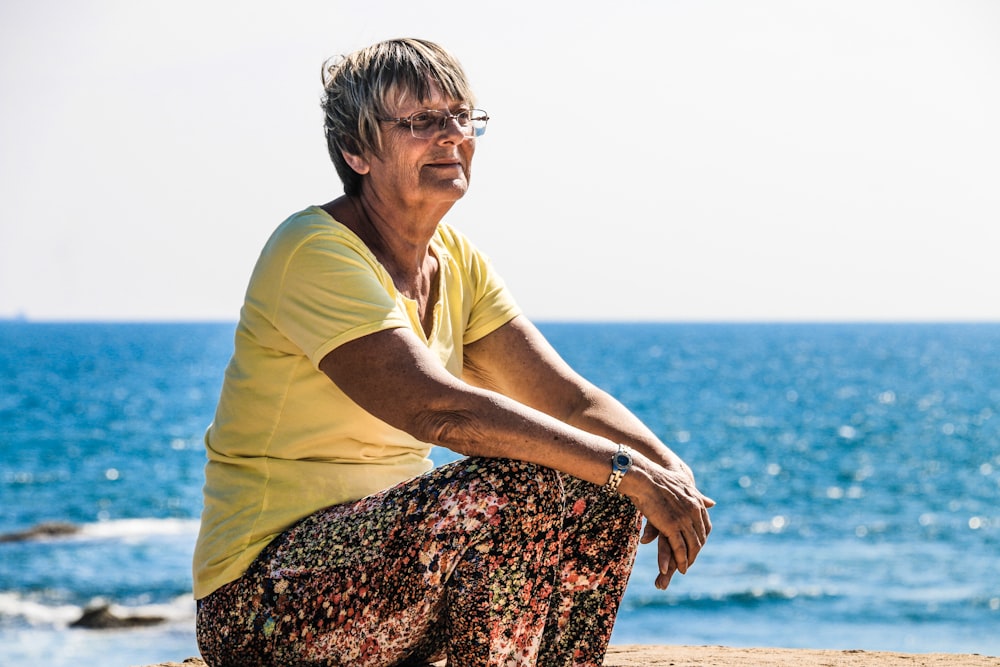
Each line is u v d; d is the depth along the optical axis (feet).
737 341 619.67
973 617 56.03
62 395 236.02
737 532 87.81
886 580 66.08
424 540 7.18
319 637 7.55
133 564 65.00
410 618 7.37
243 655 7.81
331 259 7.97
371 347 7.66
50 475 119.96
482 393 7.43
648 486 7.52
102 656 43.06
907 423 187.01
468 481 7.17
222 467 8.27
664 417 197.36
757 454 146.30
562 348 497.46
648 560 70.08
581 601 7.93
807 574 67.82
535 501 7.14
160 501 99.86
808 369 347.15
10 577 60.39
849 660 12.19
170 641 45.65
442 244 9.48
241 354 8.32
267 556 7.77
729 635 52.29
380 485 8.34
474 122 8.95
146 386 265.75
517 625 7.24
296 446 8.07
